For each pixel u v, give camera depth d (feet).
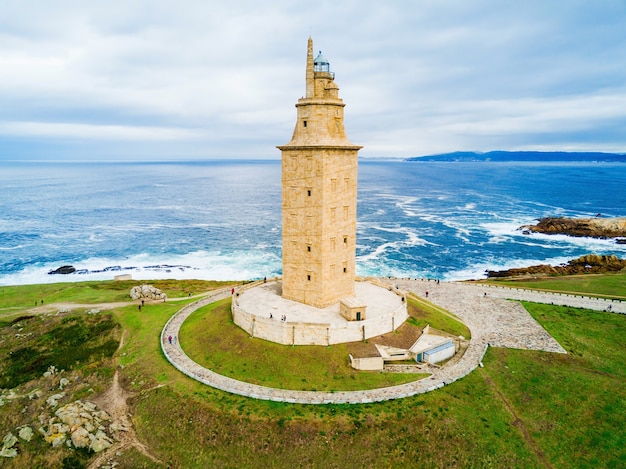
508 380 165.07
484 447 135.44
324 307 193.67
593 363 178.40
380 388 155.22
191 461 134.31
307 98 179.63
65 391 168.66
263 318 178.29
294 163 185.88
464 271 375.86
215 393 153.99
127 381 170.40
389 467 130.00
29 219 625.41
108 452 138.31
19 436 144.05
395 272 374.02
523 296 260.62
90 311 232.73
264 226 583.99
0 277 368.89
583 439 139.03
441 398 151.53
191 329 202.08
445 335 192.85
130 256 436.76
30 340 207.92
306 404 146.92
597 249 440.04
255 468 130.52
